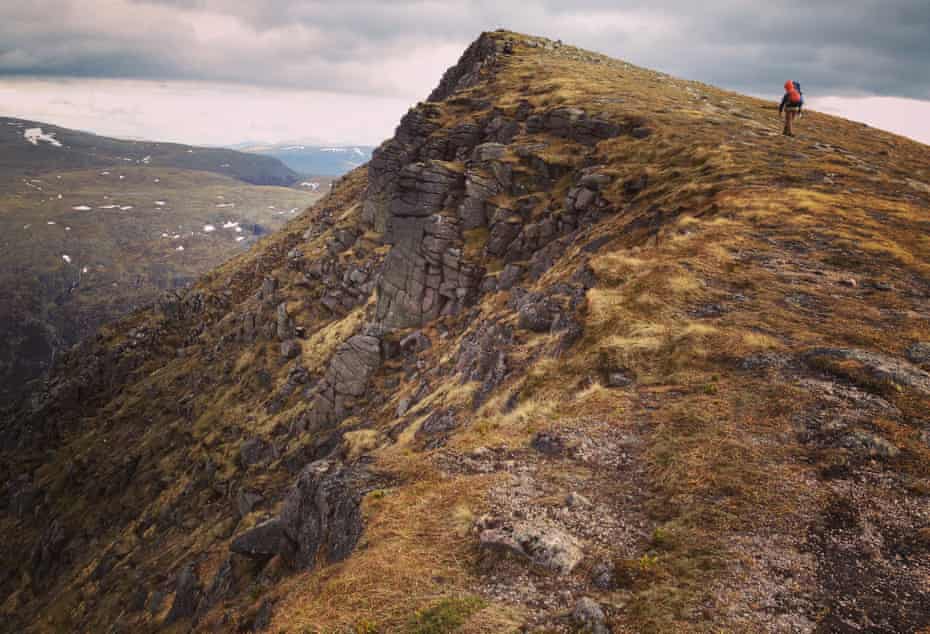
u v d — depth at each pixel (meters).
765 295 21.53
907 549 10.22
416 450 25.52
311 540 19.28
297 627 11.19
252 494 51.47
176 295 156.75
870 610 9.04
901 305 19.78
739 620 9.13
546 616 9.96
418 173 58.84
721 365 17.83
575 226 45.56
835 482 12.16
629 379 18.72
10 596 84.31
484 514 13.42
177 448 84.06
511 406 21.27
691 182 37.78
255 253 158.12
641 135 51.38
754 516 11.62
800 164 38.69
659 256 26.62
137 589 51.56
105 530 80.56
